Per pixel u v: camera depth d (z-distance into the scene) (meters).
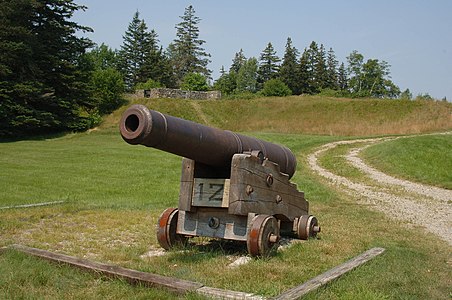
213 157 6.56
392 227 10.41
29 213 10.70
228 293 4.86
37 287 5.07
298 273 5.98
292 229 8.55
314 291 5.04
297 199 8.59
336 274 5.79
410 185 19.36
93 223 9.98
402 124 39.19
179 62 102.12
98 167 20.88
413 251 7.80
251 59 107.69
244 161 6.77
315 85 97.69
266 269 6.07
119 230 9.27
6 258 6.01
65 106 38.53
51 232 8.94
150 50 91.75
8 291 4.84
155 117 5.37
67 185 16.48
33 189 15.35
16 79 37.22
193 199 6.99
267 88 74.25
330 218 11.29
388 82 108.44
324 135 36.94
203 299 4.61
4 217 10.09
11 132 35.47
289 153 8.48
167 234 7.16
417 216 12.68
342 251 7.51
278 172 7.79
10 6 36.31
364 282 5.62
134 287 5.12
